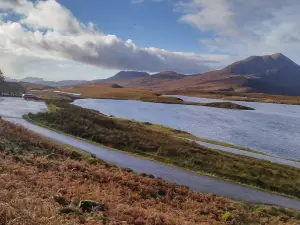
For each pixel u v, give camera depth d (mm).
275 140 70562
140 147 48500
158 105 153625
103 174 29422
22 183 20125
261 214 25922
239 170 40094
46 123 61906
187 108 143000
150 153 46375
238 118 111000
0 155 28812
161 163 41938
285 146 64125
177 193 28812
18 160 28375
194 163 41781
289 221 25203
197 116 111188
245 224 23172
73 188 22188
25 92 164750
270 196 32844
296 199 32688
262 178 37719
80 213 16484
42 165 28516
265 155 52969
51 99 129625
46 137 49188
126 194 25078
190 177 36844
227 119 106188
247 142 66500
